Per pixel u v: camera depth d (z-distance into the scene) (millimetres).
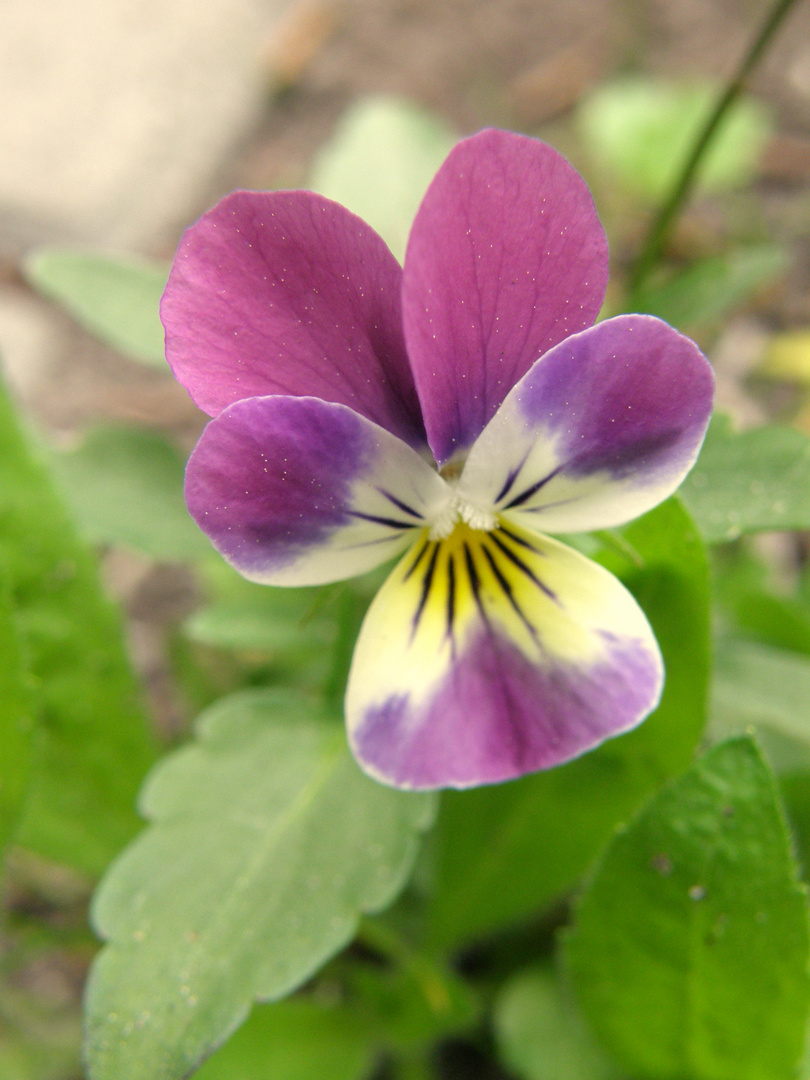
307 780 97
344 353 78
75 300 119
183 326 76
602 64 222
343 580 81
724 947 92
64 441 169
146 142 209
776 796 87
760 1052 96
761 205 195
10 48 227
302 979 87
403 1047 113
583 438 76
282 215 74
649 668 75
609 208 196
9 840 100
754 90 213
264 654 146
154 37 229
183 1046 85
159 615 156
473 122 213
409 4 239
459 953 119
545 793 105
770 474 93
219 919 90
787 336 174
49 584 109
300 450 74
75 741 111
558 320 78
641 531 88
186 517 123
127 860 94
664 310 121
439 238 74
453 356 77
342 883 92
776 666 104
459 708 75
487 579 79
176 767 98
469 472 77
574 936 97
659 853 90
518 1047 107
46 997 125
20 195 199
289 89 223
